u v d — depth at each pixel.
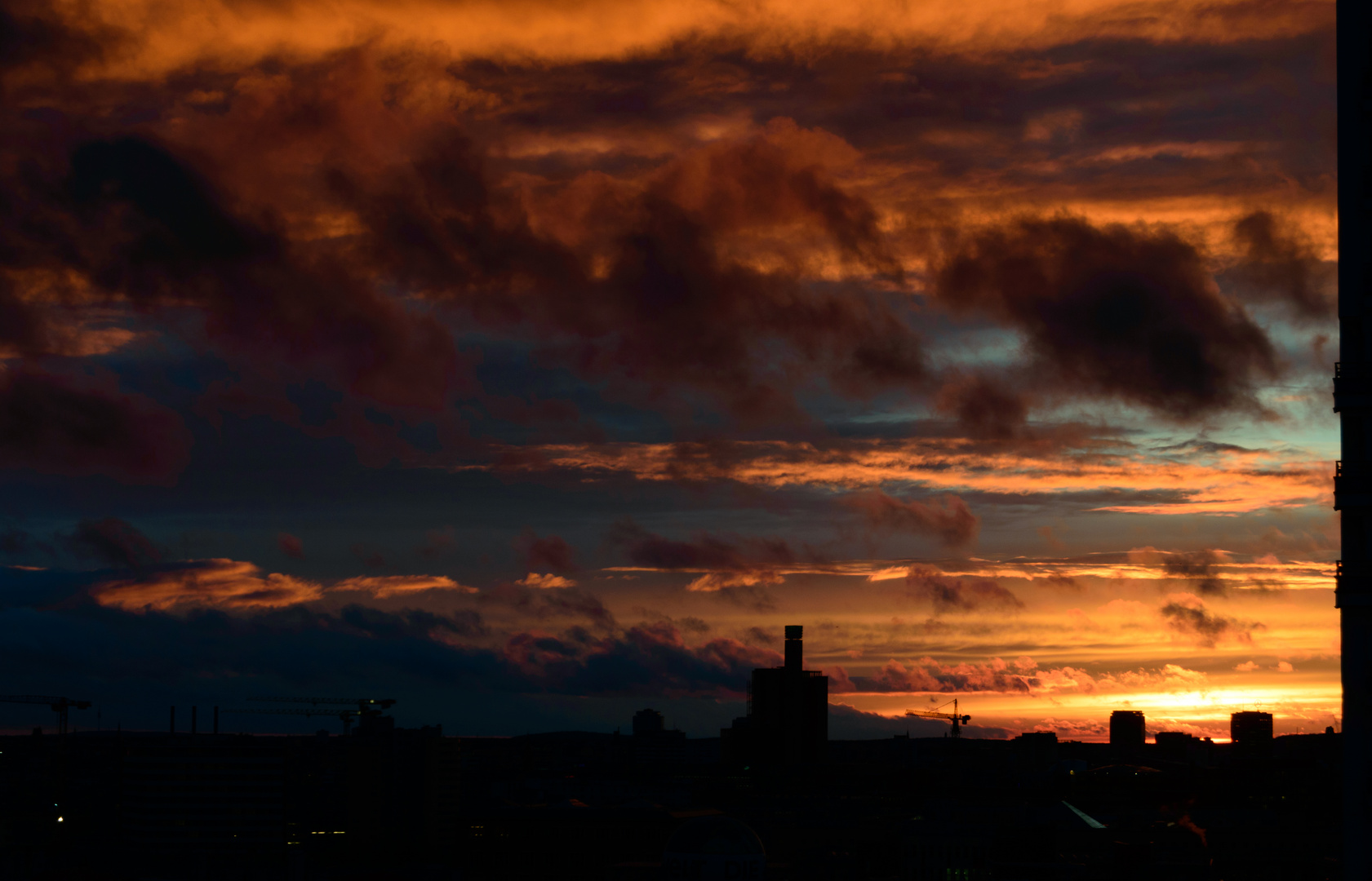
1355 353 113.12
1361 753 109.62
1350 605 110.31
